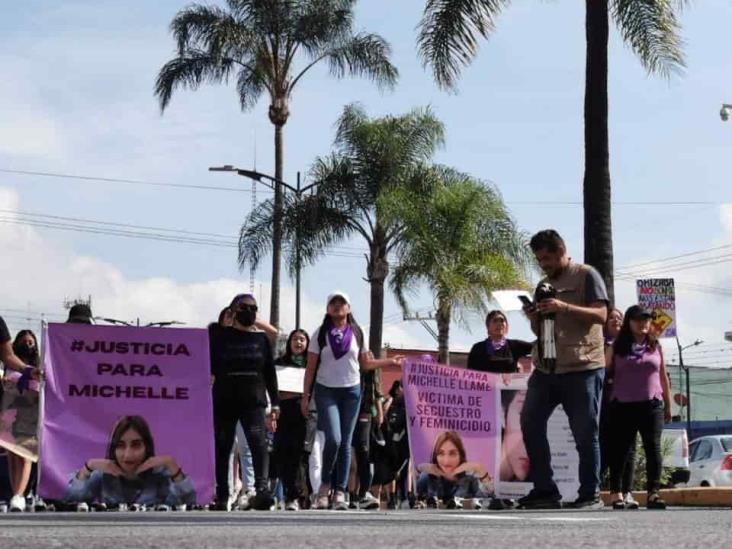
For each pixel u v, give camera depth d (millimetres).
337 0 42875
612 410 12094
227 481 12203
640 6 23328
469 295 39125
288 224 40469
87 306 13102
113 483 11750
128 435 11836
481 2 23484
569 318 10984
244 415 12094
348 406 12812
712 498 14680
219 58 42656
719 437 35500
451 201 39594
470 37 23484
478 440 14406
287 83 43375
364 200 40188
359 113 40812
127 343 11930
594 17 21891
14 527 5902
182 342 12008
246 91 43375
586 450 11062
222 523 6586
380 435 16469
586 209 21531
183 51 42938
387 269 40406
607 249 21328
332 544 4586
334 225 40469
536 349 11117
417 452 14203
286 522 6820
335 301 12781
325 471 12711
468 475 14336
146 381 11914
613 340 12516
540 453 11195
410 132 40719
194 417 11945
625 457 12086
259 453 12055
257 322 12930
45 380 11711
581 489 11188
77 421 11789
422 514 8672
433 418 14289
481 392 14500
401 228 39906
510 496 14375
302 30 42562
